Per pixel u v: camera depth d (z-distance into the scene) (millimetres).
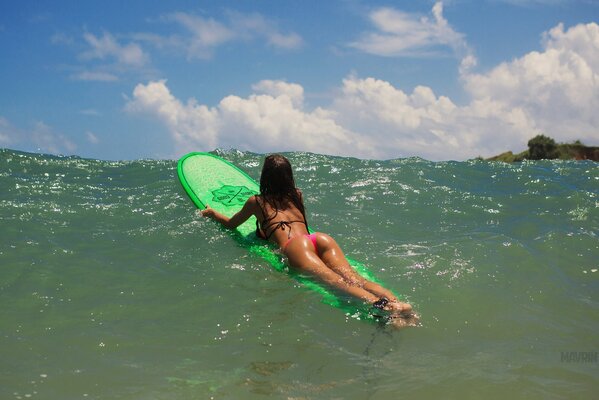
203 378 3463
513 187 9234
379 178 9484
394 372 3594
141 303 4605
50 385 3324
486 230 6914
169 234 6500
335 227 6891
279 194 6129
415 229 6934
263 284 5051
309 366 3641
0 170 9375
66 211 7219
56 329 4094
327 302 4652
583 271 5648
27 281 4961
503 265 5676
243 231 6625
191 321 4277
